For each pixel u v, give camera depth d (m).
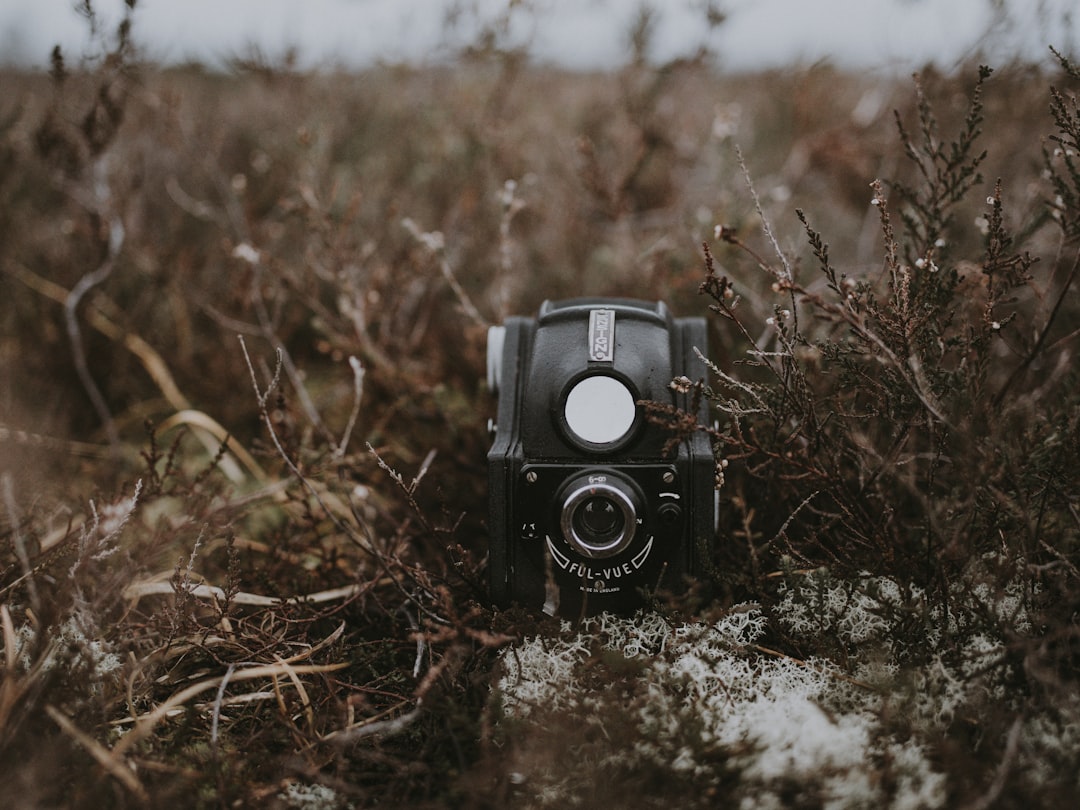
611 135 0.73
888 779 0.29
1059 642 0.34
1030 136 0.61
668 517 0.35
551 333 0.37
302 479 0.40
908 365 0.36
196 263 0.68
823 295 0.52
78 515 0.48
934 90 0.61
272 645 0.37
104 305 0.65
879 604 0.35
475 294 0.65
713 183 0.70
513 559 0.36
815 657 0.35
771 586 0.39
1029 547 0.35
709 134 0.77
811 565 0.39
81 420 0.60
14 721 0.32
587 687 0.34
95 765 0.31
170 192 0.67
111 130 0.56
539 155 0.79
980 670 0.31
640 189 0.70
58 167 0.59
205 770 0.32
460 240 0.66
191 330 0.66
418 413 0.53
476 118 0.73
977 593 0.36
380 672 0.38
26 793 0.29
